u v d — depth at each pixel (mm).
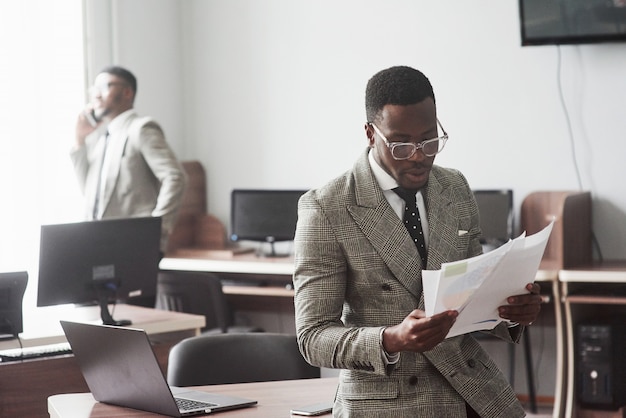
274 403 2570
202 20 6469
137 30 6230
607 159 5289
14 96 5527
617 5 5039
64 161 5754
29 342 3680
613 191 5281
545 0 5184
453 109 5676
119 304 4547
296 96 6188
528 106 5469
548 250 5309
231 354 3094
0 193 5480
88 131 5281
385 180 2135
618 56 5227
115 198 5137
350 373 2141
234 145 6430
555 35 5184
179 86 6500
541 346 5504
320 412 2434
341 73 6023
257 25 6297
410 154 2012
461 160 5664
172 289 4992
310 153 6160
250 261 5664
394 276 2082
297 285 2137
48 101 5684
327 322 2078
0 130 5473
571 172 5379
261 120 6324
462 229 2197
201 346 3078
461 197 2236
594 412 4848
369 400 2086
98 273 3809
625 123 5234
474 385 2104
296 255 2152
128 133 5121
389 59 5859
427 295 1837
